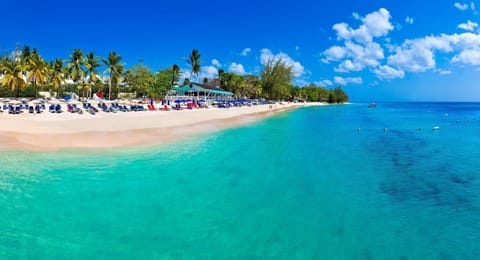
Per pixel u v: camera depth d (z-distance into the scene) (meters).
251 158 14.39
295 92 117.06
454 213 8.09
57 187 9.18
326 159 14.73
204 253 5.85
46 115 24.98
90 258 5.57
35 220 6.95
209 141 19.14
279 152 16.25
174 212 7.69
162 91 60.16
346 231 6.94
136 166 12.05
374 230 7.03
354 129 30.28
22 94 51.12
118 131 20.98
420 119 47.16
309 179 11.02
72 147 14.96
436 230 7.09
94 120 24.69
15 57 54.62
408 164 13.90
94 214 7.41
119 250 5.87
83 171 10.99
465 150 18.02
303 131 27.27
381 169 12.82
